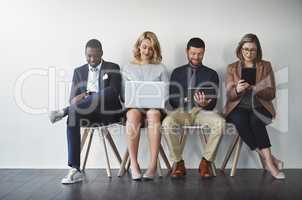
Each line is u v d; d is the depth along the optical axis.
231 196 2.64
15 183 3.04
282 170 3.42
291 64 3.63
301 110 3.63
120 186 2.93
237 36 3.63
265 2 3.62
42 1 3.60
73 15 3.62
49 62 3.62
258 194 2.70
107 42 3.63
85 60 3.62
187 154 3.64
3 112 3.62
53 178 3.21
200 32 3.63
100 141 3.62
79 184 3.00
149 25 3.63
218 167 3.63
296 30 3.62
